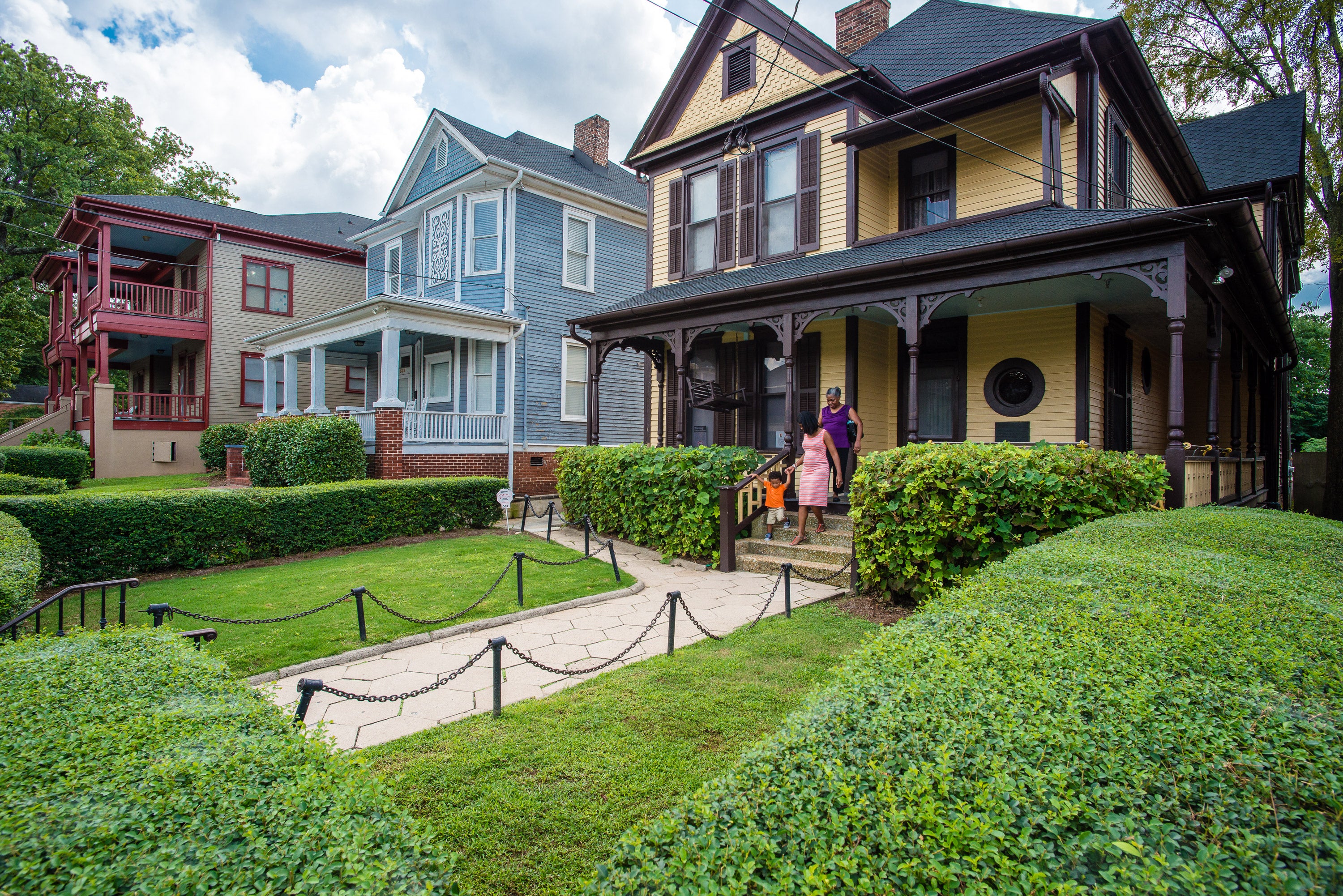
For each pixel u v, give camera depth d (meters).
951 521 6.14
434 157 18.39
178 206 21.02
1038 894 1.15
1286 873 1.14
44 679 2.43
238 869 1.35
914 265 8.16
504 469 15.88
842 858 1.26
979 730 1.67
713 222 12.75
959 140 10.27
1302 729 1.61
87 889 1.25
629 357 18.72
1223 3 14.54
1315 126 13.89
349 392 23.11
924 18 12.83
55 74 27.31
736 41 12.45
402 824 1.66
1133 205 11.06
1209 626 2.43
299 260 22.31
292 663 4.93
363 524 10.10
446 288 17.27
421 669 4.91
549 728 3.81
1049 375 9.44
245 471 16.86
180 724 2.04
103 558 7.68
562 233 17.23
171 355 24.69
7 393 40.00
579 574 8.02
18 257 27.70
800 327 9.62
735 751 3.52
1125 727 1.62
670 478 9.32
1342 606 2.88
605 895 1.31
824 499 8.63
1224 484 9.68
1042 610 2.71
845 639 5.50
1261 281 9.24
